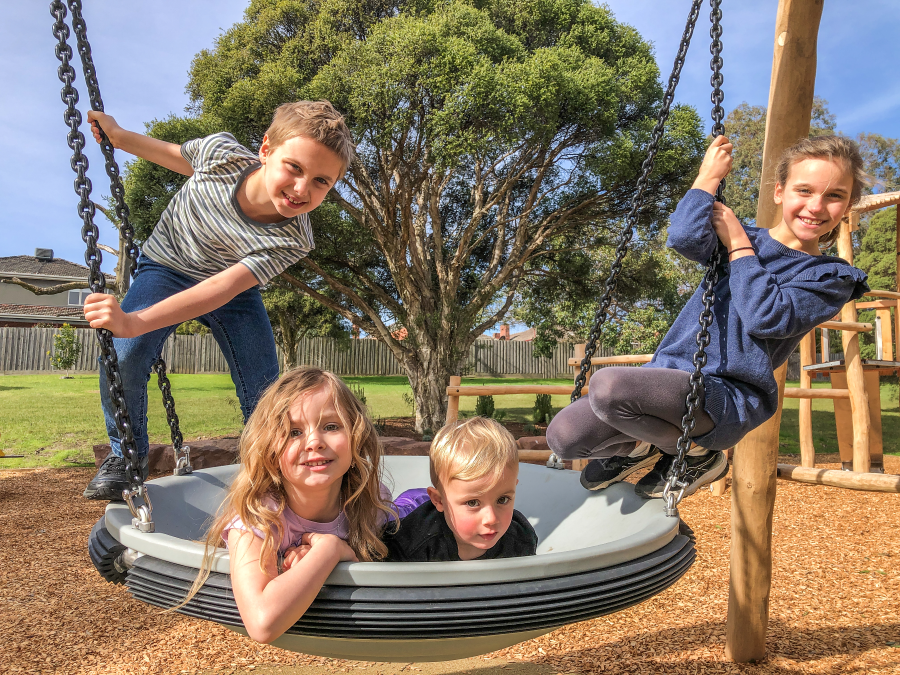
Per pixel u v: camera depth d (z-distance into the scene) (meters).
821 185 1.42
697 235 1.36
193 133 7.01
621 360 4.57
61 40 1.29
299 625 0.98
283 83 6.70
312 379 1.27
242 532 1.11
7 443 6.97
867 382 5.51
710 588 2.95
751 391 1.42
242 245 1.68
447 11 7.22
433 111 6.45
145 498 1.24
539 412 9.55
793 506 4.52
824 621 2.54
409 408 10.63
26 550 3.49
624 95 7.76
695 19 1.52
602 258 10.20
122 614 2.66
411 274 8.94
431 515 1.50
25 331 17.52
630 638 2.44
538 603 0.99
